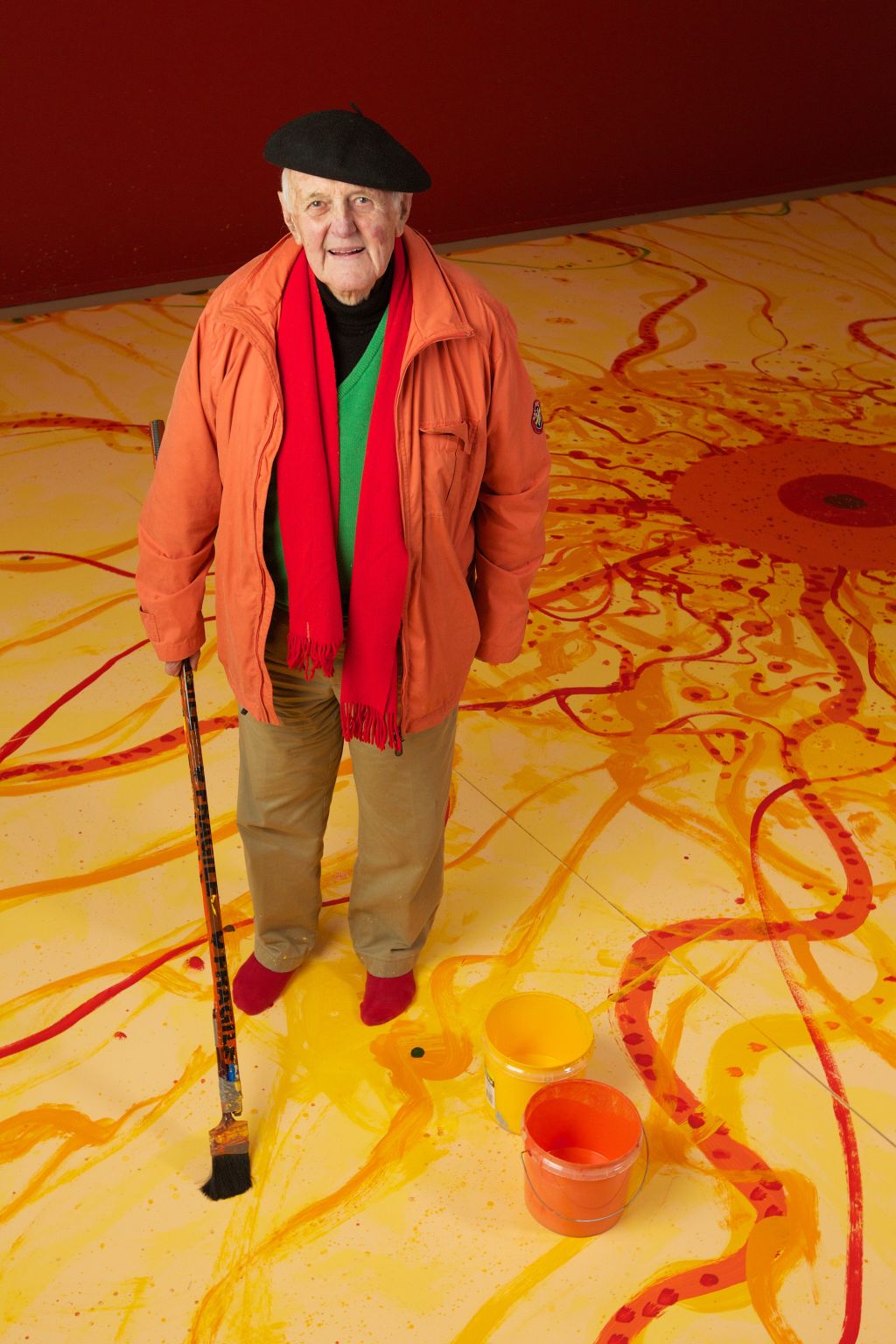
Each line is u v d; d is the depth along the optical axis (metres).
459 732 3.00
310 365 1.65
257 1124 2.03
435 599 1.80
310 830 2.13
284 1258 1.83
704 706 3.16
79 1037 2.16
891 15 7.59
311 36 5.77
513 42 6.35
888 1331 1.76
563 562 3.81
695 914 2.49
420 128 6.30
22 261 5.56
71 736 2.91
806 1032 2.24
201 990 2.27
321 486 1.68
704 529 4.05
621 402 4.96
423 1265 1.83
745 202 7.72
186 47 5.50
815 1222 1.91
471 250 6.67
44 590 3.50
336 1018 2.24
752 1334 1.75
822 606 3.65
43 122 5.34
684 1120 2.07
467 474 1.77
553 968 2.35
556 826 2.71
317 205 1.55
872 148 8.07
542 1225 1.89
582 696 3.17
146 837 2.62
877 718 3.15
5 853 2.55
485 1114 2.07
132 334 5.42
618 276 6.41
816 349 5.64
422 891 2.18
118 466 4.25
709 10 6.89
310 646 1.74
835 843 2.71
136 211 5.73
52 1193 1.91
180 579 1.88
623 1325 1.76
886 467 4.55
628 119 6.97
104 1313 1.75
